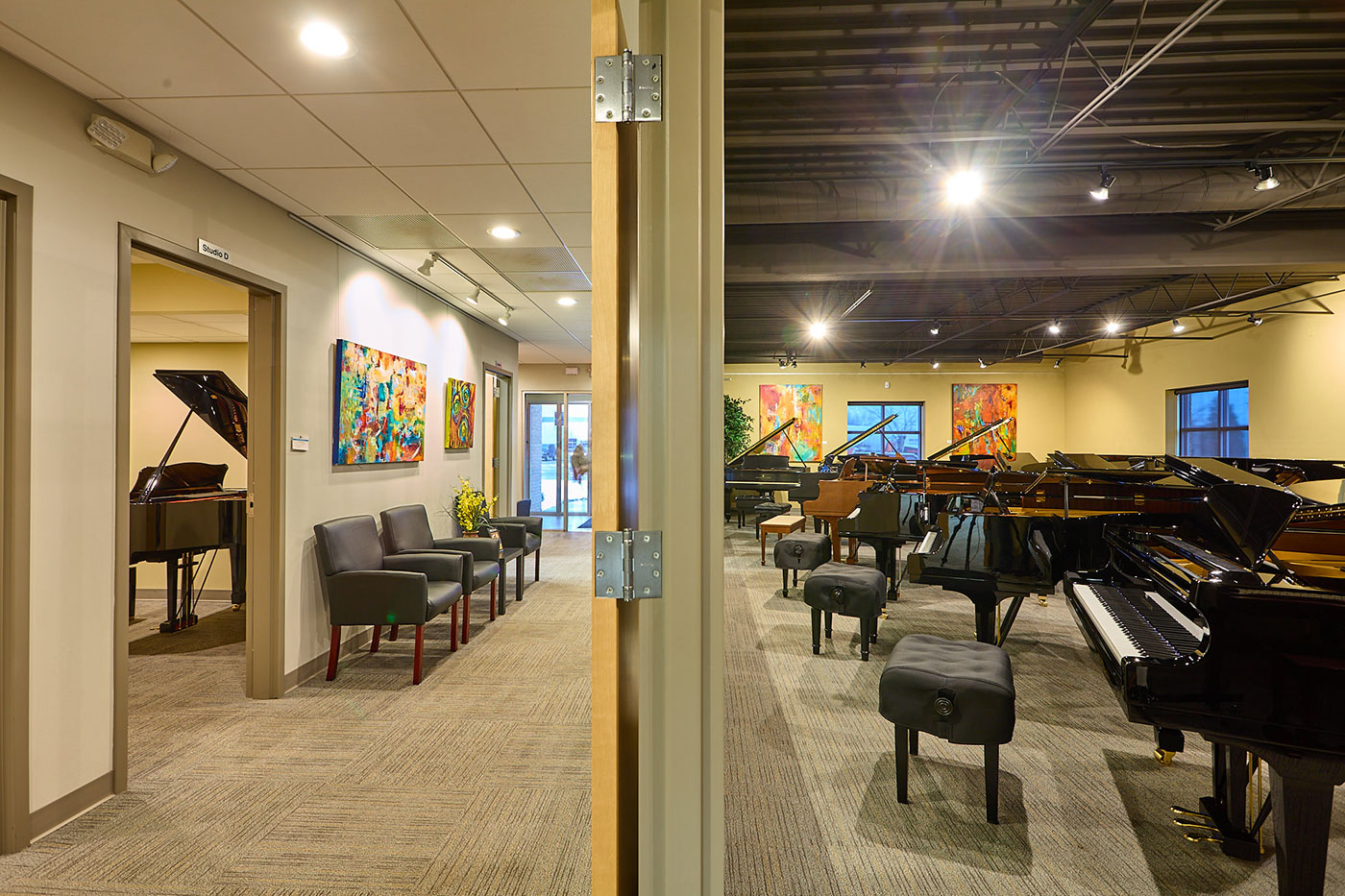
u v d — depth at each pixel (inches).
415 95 99.5
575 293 219.1
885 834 89.4
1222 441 370.0
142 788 101.3
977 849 86.0
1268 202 178.2
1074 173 183.0
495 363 283.9
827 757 111.6
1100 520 140.6
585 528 425.1
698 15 45.0
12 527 87.0
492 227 155.6
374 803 97.2
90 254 98.8
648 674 44.0
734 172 188.9
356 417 168.4
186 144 113.7
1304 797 64.9
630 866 46.7
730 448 517.3
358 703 134.5
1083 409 497.0
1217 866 82.7
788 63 137.6
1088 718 128.2
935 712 93.0
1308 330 307.9
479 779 104.2
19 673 87.2
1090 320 383.9
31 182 90.3
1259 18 122.0
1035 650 171.8
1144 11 119.1
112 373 102.0
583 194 136.3
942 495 209.6
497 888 78.4
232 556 209.3
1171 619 89.4
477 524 226.5
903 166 184.2
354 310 171.6
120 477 102.1
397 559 170.6
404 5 79.4
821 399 535.2
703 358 45.8
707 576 45.1
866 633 160.2
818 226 233.8
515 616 200.2
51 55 87.9
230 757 111.3
